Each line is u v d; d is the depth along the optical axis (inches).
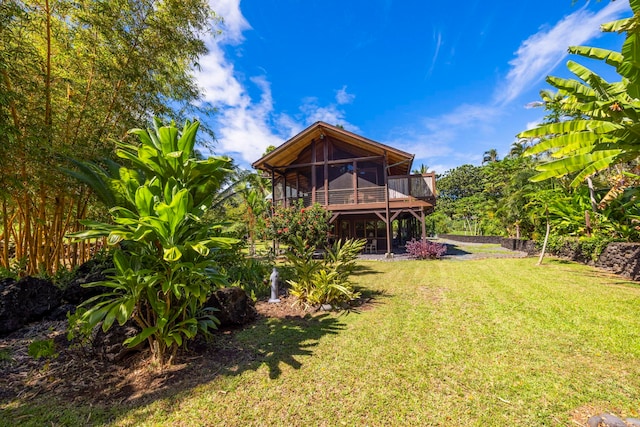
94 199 237.0
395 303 198.4
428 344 130.7
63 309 167.2
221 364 115.7
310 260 227.8
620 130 173.9
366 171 574.2
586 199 339.3
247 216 609.3
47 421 82.0
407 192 523.2
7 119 163.9
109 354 113.8
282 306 198.7
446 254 527.2
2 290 150.7
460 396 92.7
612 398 89.4
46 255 214.5
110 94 228.4
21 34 181.9
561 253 380.8
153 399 92.7
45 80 193.8
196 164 117.9
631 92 159.0
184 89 288.2
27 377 104.5
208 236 123.2
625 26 130.3
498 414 83.7
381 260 452.4
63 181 199.6
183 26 241.9
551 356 116.3
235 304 158.7
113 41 215.8
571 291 211.8
